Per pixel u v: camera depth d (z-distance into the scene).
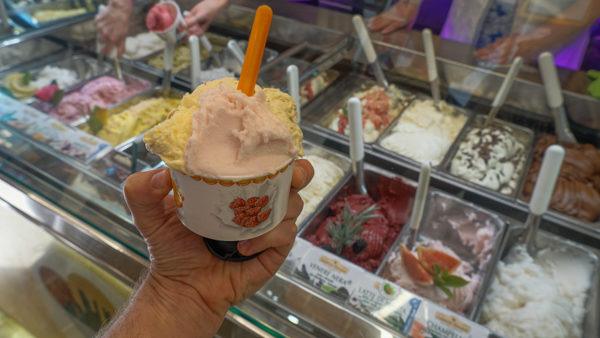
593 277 1.26
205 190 0.63
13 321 1.67
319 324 1.00
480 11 2.02
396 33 2.15
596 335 1.12
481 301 1.19
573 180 1.52
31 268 1.52
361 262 1.30
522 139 1.79
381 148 1.72
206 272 0.86
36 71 2.12
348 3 2.25
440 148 1.75
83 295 1.43
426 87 2.04
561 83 1.80
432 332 0.99
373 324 1.00
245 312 1.03
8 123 1.62
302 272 1.12
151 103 2.00
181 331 0.84
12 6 2.38
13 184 1.38
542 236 1.35
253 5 2.32
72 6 2.55
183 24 2.05
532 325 1.14
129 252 1.19
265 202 0.67
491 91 1.91
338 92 2.05
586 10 1.86
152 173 0.75
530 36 1.94
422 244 1.37
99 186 1.35
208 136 0.59
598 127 1.71
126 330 0.83
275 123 0.61
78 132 1.58
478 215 1.46
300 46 2.15
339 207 1.50
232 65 2.22
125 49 2.30
